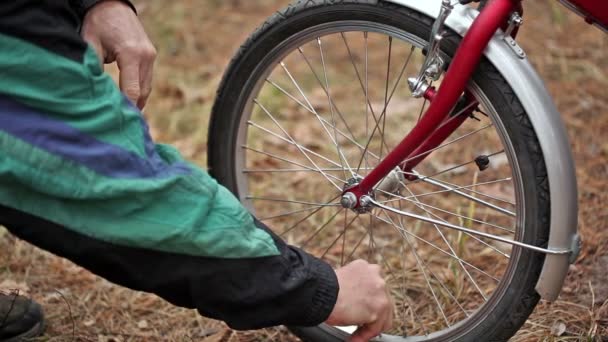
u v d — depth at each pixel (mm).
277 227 2273
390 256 2104
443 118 1475
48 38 1192
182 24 3527
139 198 1241
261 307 1340
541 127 1408
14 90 1184
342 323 1427
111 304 1953
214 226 1291
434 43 1445
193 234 1271
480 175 2465
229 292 1316
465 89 1488
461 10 1474
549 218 1438
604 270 1958
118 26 1470
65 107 1199
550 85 2881
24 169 1191
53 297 1964
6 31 1173
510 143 1442
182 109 2936
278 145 2689
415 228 2186
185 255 1288
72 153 1202
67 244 1258
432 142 1572
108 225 1249
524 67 1430
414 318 1846
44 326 1839
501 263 2023
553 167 1406
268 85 2977
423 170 2498
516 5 1414
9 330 1751
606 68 2992
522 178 1444
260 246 1327
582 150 2508
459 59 1429
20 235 1263
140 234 1254
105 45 1483
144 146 1266
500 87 1431
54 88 1197
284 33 1653
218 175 1828
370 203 1584
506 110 1431
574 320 1785
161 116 2904
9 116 1186
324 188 2447
